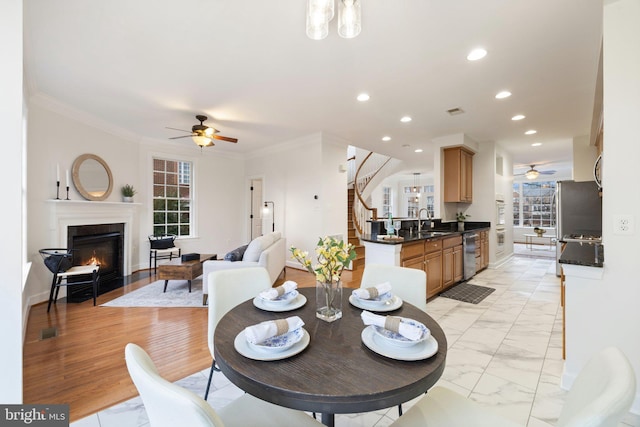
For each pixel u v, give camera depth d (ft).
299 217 19.17
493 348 8.64
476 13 6.75
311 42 7.97
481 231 18.35
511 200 23.30
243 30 7.45
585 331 6.43
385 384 2.97
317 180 17.93
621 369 2.64
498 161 20.35
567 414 3.04
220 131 16.90
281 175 20.40
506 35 7.59
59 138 12.88
